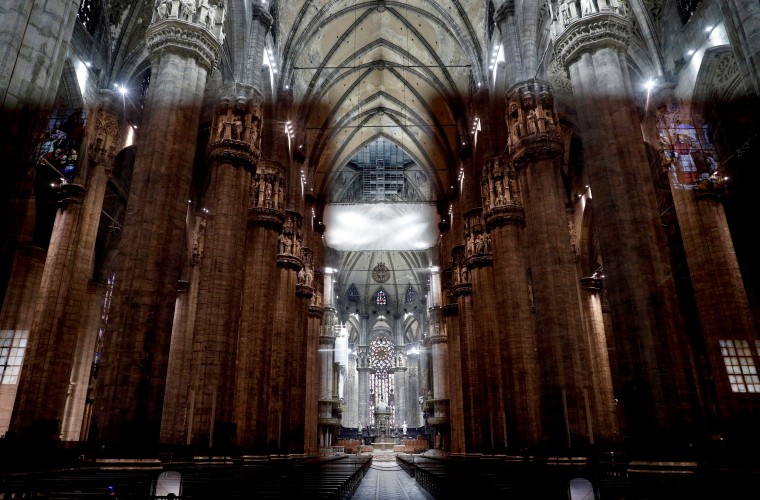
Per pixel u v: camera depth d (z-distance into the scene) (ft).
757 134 28.63
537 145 67.46
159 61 52.29
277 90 100.17
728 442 36.78
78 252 69.05
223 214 67.36
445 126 136.56
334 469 54.95
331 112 138.41
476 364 113.19
